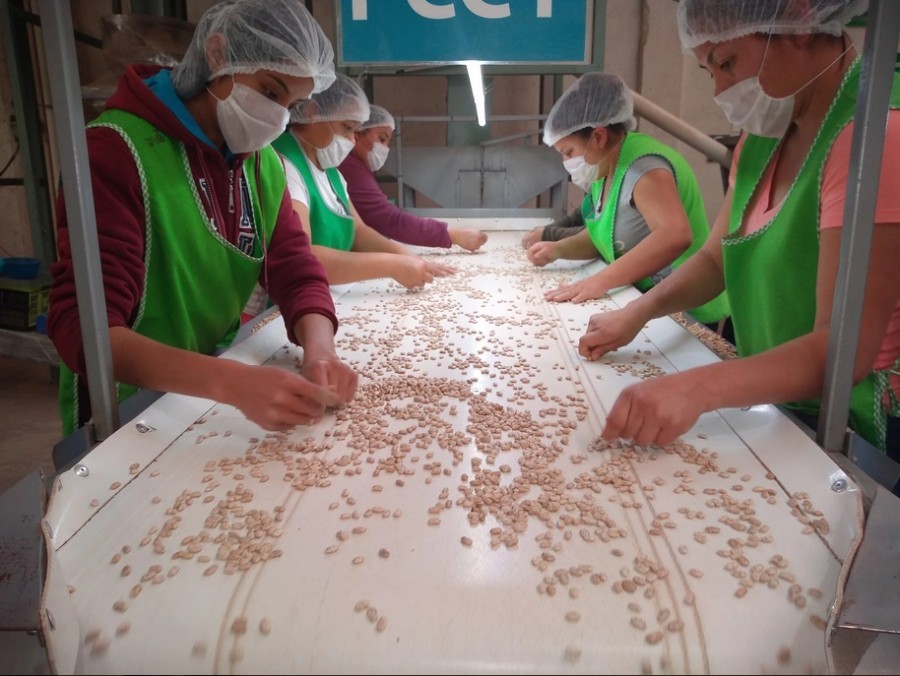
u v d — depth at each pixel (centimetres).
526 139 468
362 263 192
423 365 125
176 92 127
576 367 124
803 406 111
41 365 404
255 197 141
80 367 97
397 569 62
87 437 86
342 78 207
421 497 76
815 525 69
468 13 230
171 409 96
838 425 81
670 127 319
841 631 54
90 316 81
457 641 53
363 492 77
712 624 55
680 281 144
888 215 84
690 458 85
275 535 68
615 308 170
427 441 90
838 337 78
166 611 57
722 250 135
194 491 77
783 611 57
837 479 74
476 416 100
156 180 119
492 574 62
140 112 120
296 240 149
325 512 73
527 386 114
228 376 94
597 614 56
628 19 449
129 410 100
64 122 74
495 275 217
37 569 56
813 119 110
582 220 286
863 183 72
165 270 125
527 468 83
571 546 66
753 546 66
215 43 117
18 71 360
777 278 114
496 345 139
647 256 188
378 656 52
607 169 232
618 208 218
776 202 122
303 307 134
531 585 60
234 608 57
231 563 63
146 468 82
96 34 421
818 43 104
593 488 78
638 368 123
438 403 105
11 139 425
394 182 401
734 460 85
